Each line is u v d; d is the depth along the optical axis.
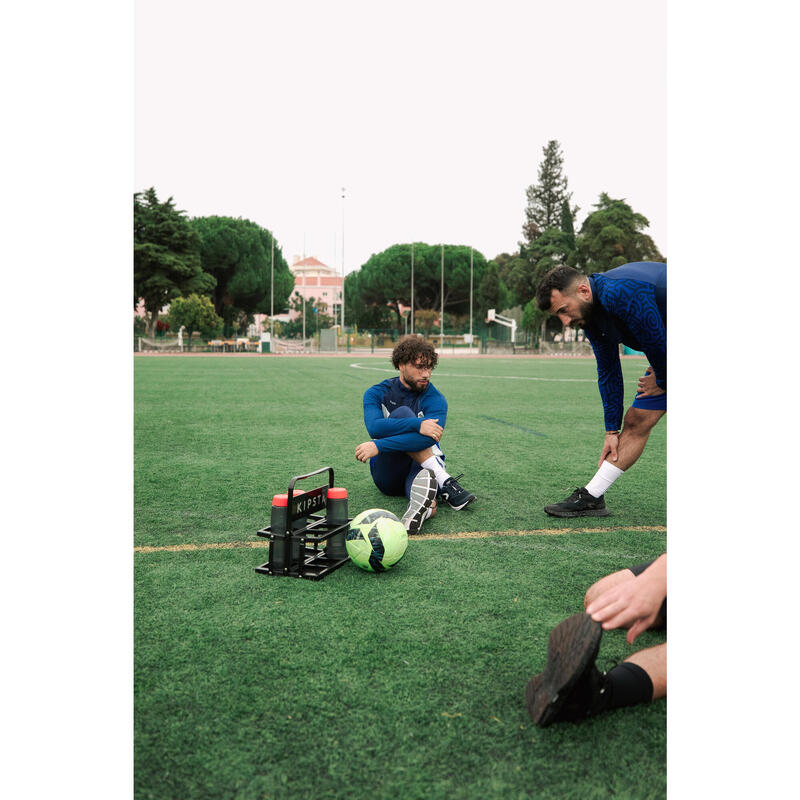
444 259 58.66
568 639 1.50
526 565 2.85
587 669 1.46
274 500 2.69
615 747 1.54
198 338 44.25
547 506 3.72
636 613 1.52
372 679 1.84
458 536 3.29
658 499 4.11
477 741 1.56
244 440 6.40
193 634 2.13
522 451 5.90
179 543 3.14
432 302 61.41
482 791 1.39
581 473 4.92
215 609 2.34
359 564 2.71
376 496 4.14
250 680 1.83
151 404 9.77
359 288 62.59
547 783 1.42
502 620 2.26
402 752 1.52
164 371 18.88
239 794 1.38
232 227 53.50
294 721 1.64
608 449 3.63
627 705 1.68
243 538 3.22
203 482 4.51
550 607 2.38
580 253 50.53
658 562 1.55
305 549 2.80
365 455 3.61
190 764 1.47
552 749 1.53
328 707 1.70
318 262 101.56
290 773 1.44
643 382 3.51
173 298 44.88
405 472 3.87
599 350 3.43
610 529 3.43
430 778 1.43
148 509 3.78
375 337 52.94
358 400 10.48
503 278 61.22
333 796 1.37
